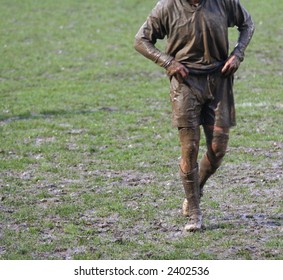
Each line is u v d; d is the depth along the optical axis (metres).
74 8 91.25
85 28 80.69
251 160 36.44
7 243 25.94
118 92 54.44
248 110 47.47
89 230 26.92
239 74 60.09
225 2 25.92
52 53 70.06
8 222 28.11
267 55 67.44
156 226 27.30
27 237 26.48
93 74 61.53
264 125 43.69
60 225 27.66
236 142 39.78
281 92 53.25
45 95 53.78
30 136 42.25
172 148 39.22
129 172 34.88
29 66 65.06
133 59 67.00
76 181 33.53
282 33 76.31
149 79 59.28
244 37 26.20
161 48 71.00
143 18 85.44
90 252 24.94
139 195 31.14
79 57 68.44
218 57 25.97
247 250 24.78
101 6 92.00
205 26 25.45
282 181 32.88
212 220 27.86
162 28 26.17
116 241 25.81
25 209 29.42
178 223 27.56
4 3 94.81
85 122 45.38
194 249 25.03
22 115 47.72
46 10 90.50
